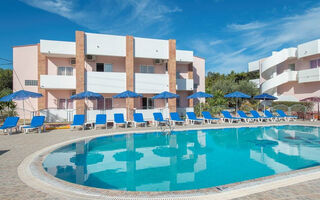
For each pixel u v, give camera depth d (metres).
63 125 14.74
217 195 3.45
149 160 6.93
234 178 5.26
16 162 5.75
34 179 4.36
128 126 15.38
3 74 38.16
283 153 7.90
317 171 4.72
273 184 3.93
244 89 34.78
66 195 3.51
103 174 5.52
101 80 17.08
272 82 25.80
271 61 25.88
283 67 27.00
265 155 7.62
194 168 6.10
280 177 4.34
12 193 3.59
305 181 4.06
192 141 10.25
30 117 18.91
